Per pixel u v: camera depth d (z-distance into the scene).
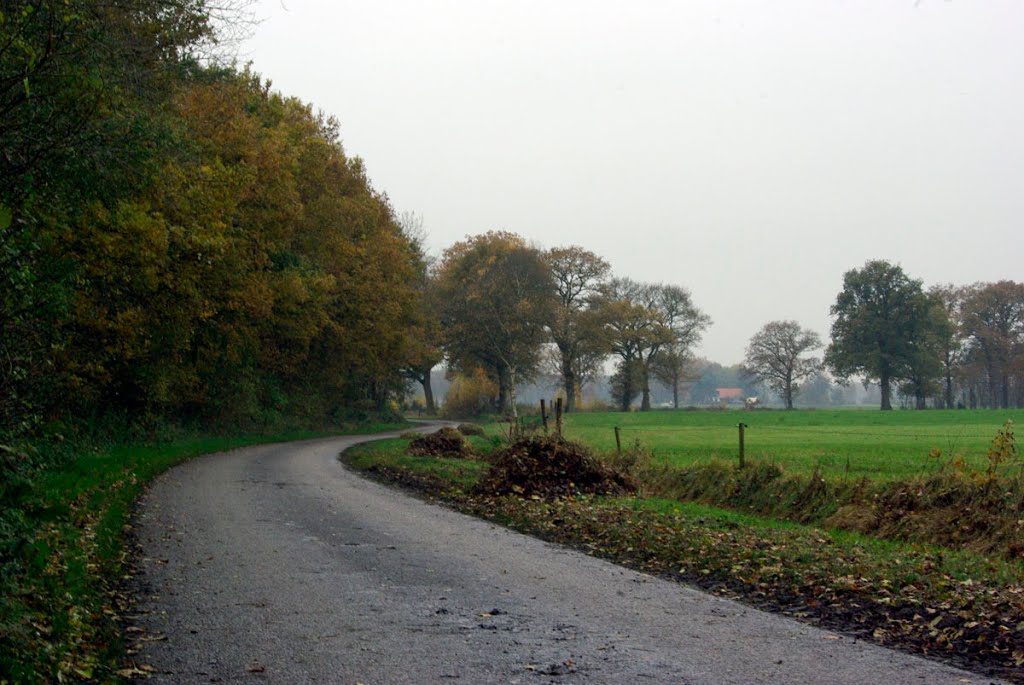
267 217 32.81
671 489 21.25
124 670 5.89
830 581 9.00
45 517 6.40
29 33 8.00
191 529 12.54
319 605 7.96
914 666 6.05
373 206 51.25
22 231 8.07
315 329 42.00
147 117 15.81
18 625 5.76
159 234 21.58
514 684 5.64
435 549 11.26
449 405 79.50
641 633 6.99
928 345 91.81
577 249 79.88
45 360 10.91
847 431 45.16
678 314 96.00
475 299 68.88
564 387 79.62
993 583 9.34
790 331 115.25
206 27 12.70
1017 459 16.72
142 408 30.06
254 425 44.06
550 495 18.47
